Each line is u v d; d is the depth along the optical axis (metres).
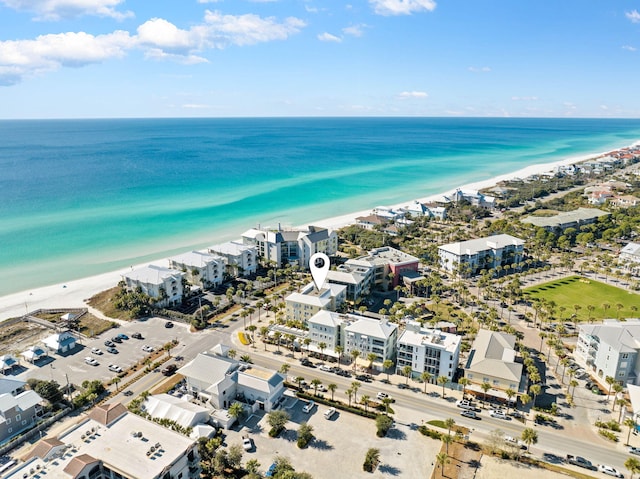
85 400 128.88
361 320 155.12
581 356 155.12
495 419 124.75
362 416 125.94
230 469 105.25
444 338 145.88
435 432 118.06
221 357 142.88
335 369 149.12
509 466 107.38
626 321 157.00
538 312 183.12
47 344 160.38
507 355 142.00
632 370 138.25
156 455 96.38
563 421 123.69
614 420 123.88
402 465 107.62
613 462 108.94
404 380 143.75
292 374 146.75
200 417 118.38
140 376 144.62
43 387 130.12
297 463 107.75
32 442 115.06
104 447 98.69
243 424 122.00
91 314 191.38
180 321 184.25
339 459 109.44
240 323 183.25
